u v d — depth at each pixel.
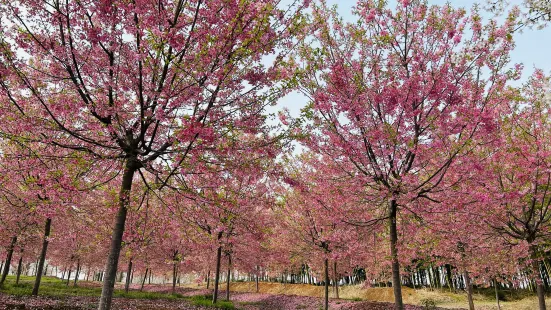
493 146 7.59
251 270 24.30
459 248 12.39
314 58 7.91
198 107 6.16
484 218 8.82
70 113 6.10
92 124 6.28
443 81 7.26
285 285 37.56
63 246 22.12
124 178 6.25
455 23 7.49
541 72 9.67
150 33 5.23
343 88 7.55
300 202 14.47
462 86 7.37
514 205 9.48
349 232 9.49
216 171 6.38
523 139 9.45
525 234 10.07
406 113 7.45
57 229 15.42
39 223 14.78
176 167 5.83
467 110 7.04
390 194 7.33
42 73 6.19
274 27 6.12
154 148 7.16
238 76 6.37
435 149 7.37
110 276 5.55
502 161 9.13
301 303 22.41
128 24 5.52
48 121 5.68
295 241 17.64
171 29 5.24
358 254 12.66
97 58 5.93
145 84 5.94
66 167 6.22
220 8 5.83
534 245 10.05
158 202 8.20
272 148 6.71
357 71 7.87
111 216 9.48
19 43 5.27
